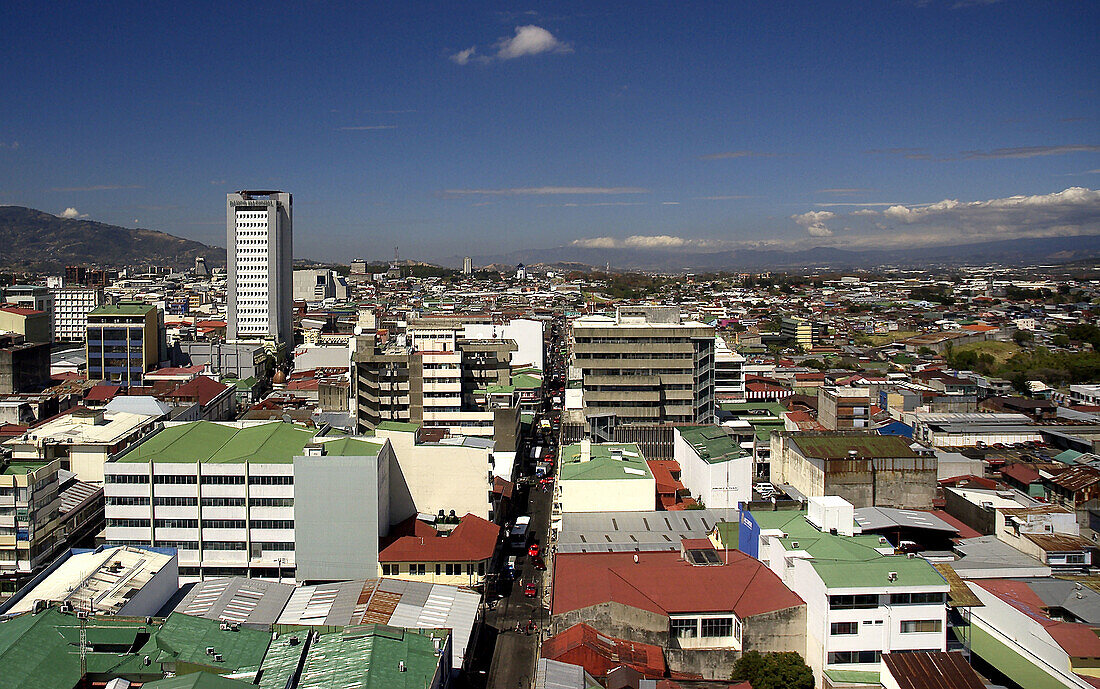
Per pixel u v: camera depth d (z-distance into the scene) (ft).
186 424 465.88
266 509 401.49
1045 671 279.28
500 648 346.13
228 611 324.80
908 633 279.69
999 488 445.37
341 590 355.97
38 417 625.82
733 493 451.53
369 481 395.75
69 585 318.65
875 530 371.56
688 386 631.56
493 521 465.06
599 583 315.78
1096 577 331.16
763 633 292.20
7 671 246.27
